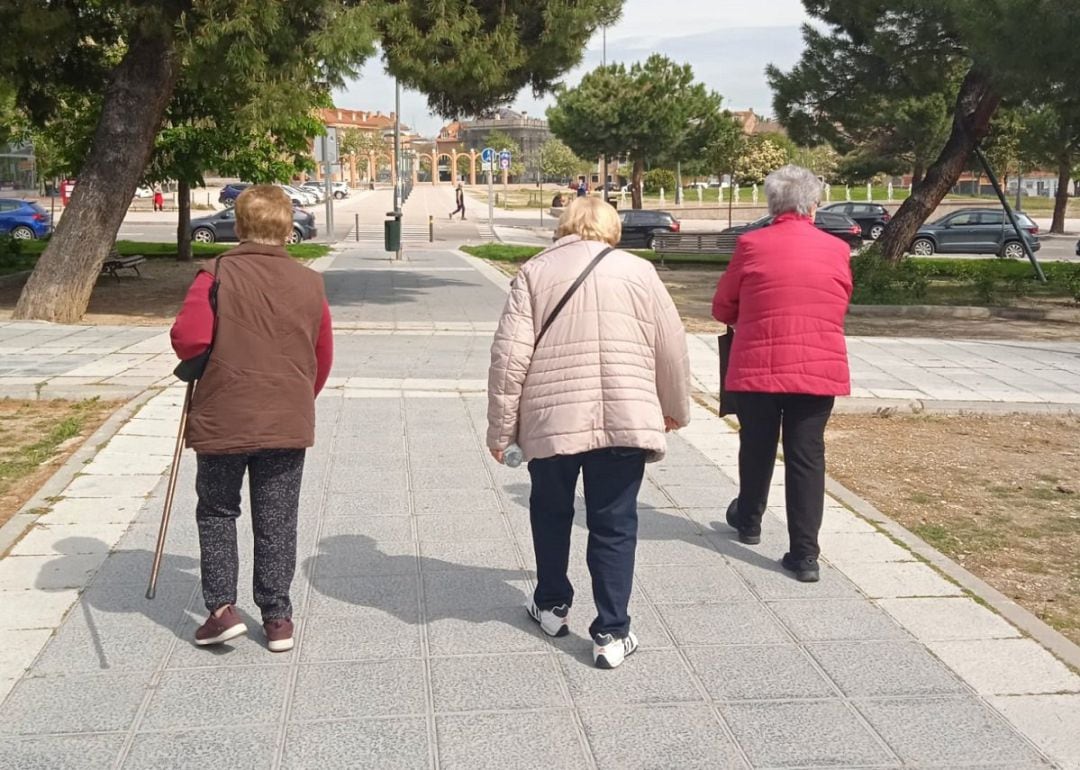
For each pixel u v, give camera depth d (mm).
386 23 14328
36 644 4055
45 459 6910
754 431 5105
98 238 13906
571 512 4105
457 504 5973
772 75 24703
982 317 16562
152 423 7723
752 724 3521
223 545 3980
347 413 8312
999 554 5543
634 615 4441
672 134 47781
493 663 3965
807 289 4781
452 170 117312
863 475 7070
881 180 90750
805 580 4840
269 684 3768
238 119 12492
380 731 3447
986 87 21062
